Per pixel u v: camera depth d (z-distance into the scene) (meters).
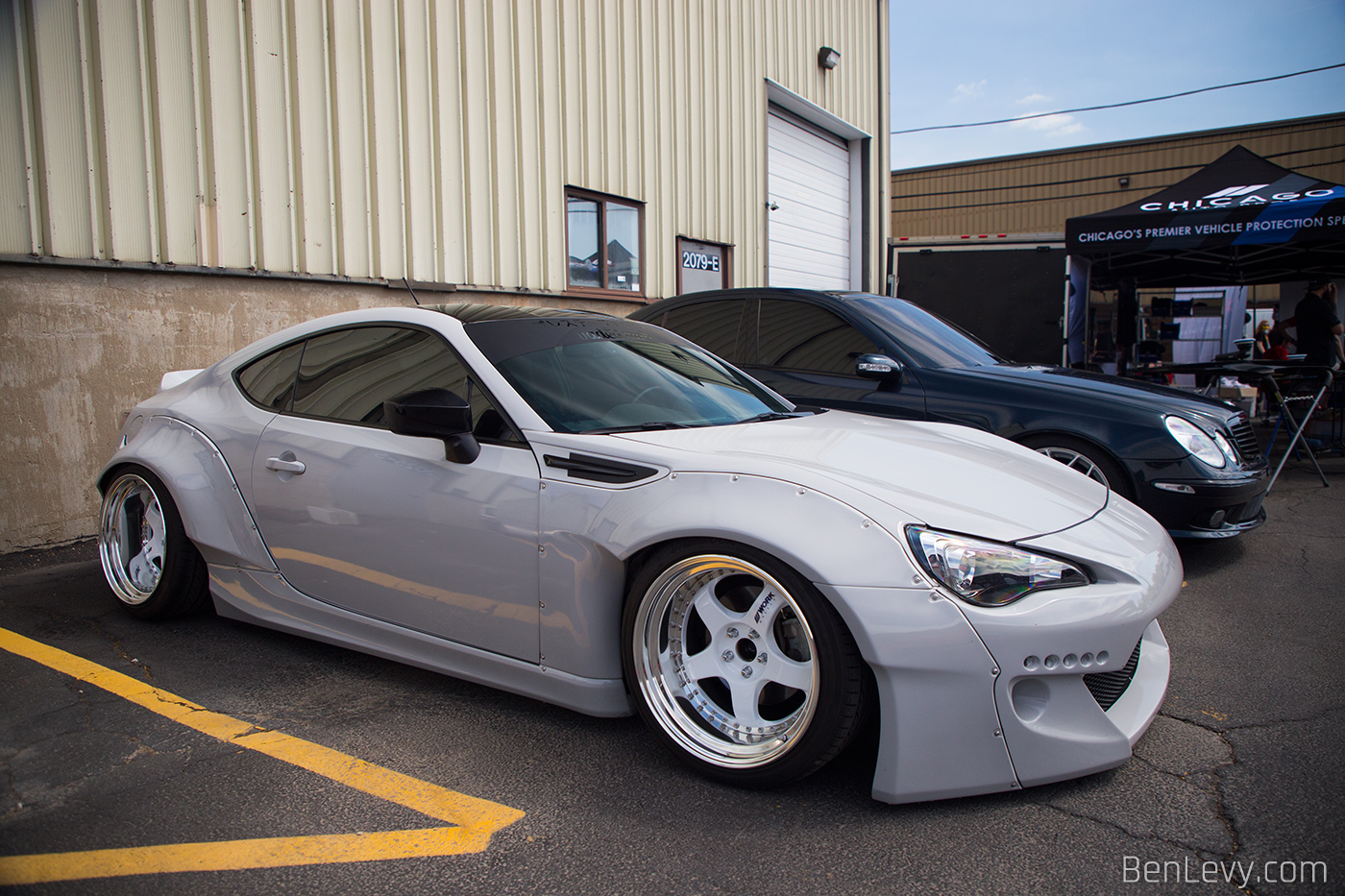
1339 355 8.20
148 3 4.73
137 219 4.72
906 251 10.79
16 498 4.36
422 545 2.53
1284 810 1.97
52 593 3.68
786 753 2.00
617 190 8.41
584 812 2.00
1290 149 18.17
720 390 3.05
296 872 1.76
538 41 7.39
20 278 4.30
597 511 2.23
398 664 2.92
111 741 2.33
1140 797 2.03
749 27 10.59
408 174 6.26
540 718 2.50
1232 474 4.03
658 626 2.20
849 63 13.04
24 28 4.23
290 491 2.83
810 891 1.70
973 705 1.90
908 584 1.89
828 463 2.26
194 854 1.82
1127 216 8.31
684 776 2.17
